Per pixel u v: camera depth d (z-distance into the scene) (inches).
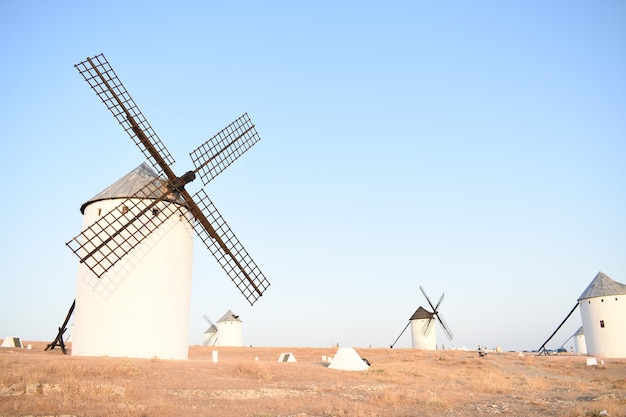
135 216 1109.7
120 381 704.4
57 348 1449.3
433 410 657.6
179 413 546.0
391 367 1253.7
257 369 922.7
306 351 1942.7
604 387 1034.7
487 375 1182.3
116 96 1122.7
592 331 2010.3
